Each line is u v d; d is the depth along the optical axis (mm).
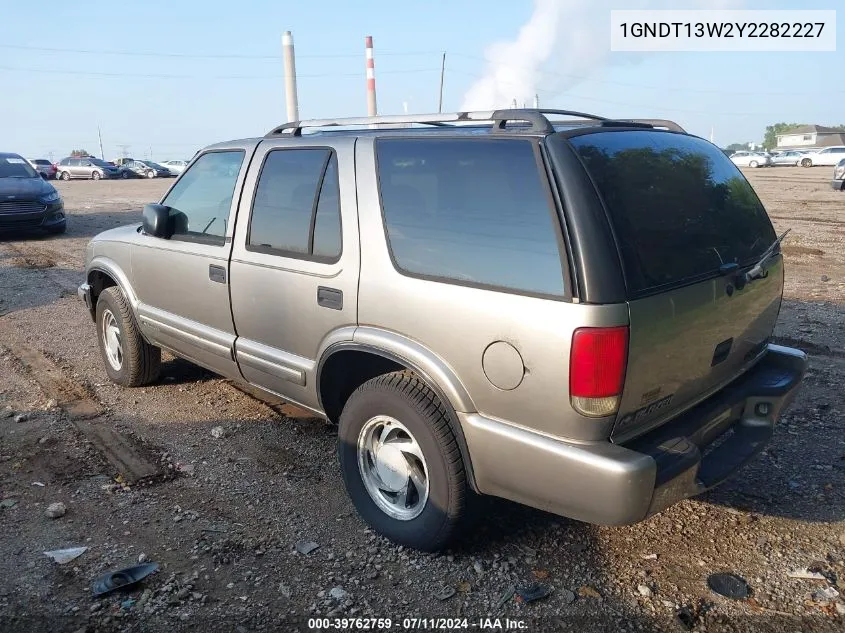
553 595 3021
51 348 6645
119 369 5504
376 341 3236
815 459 4199
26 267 10945
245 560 3262
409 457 3303
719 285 3059
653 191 2941
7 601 2967
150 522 3580
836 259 10758
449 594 3021
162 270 4742
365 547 3369
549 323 2625
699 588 3062
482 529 3498
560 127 3160
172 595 3006
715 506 3717
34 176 14617
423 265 3084
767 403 3377
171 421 4871
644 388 2734
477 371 2879
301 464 4238
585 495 2639
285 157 3869
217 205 4336
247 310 4055
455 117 3266
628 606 2953
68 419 4906
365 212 3346
